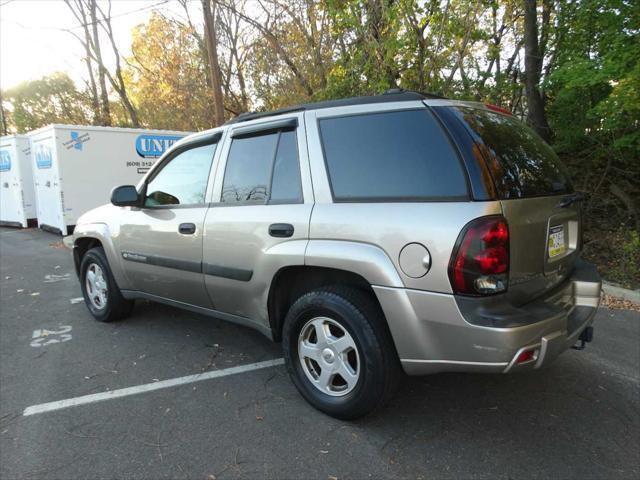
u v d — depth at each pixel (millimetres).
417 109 2631
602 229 8281
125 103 22000
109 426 2904
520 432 2807
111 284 4609
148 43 21375
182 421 2951
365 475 2420
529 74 9547
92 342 4305
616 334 4457
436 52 7961
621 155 8984
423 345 2438
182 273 3736
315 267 2887
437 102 2633
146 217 4043
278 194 3113
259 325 3322
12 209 14312
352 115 2857
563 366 3736
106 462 2547
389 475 2418
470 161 2377
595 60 7039
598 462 2516
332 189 2834
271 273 3045
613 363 3791
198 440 2742
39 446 2699
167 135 13219
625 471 2439
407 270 2430
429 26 8016
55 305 5570
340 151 2854
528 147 2867
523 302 2475
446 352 2383
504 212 2312
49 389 3408
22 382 3529
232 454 2604
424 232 2381
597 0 7207
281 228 2975
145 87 23062
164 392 3342
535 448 2645
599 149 9148
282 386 3412
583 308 2898
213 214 3467
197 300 3770
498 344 2213
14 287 6570
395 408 3084
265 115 3348
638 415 2998
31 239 11664
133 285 4352
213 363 3824
